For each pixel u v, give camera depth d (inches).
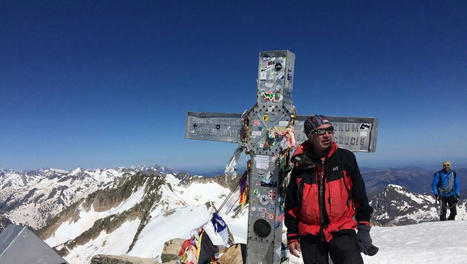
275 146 142.3
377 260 137.1
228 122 159.3
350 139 128.3
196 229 152.3
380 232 212.1
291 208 93.4
